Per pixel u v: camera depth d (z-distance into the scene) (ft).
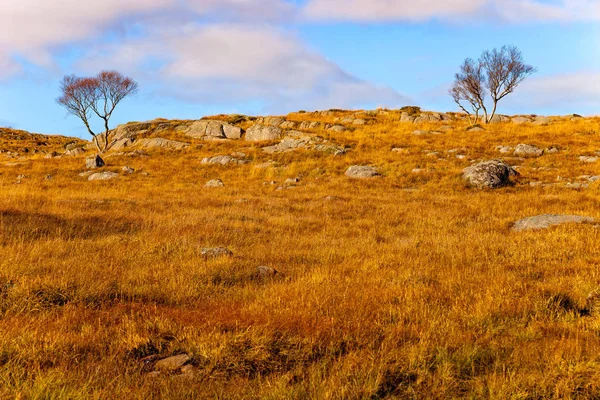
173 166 126.62
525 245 39.99
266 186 97.50
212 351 18.40
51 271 30.12
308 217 59.52
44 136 281.13
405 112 208.03
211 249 38.34
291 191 88.22
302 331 20.57
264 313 22.91
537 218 50.03
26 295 24.63
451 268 33.63
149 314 23.11
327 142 139.64
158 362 18.40
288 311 23.15
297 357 18.63
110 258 35.45
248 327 20.38
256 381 16.87
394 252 39.78
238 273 31.81
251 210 64.59
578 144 124.16
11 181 110.01
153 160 136.56
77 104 165.37
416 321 22.15
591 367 16.58
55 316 22.99
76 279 27.91
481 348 18.95
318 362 17.97
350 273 32.76
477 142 134.00
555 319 23.00
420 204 69.10
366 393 15.48
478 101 186.29
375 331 21.17
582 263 32.32
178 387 16.06
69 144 205.05
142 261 35.09
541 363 17.43
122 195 82.43
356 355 18.30
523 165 105.91
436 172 98.17
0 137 247.29
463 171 94.94
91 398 14.76
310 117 204.95
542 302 24.41
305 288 27.63
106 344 19.56
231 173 116.16
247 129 166.91
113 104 170.30
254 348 18.81
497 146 125.18
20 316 22.54
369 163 114.73
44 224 47.42
